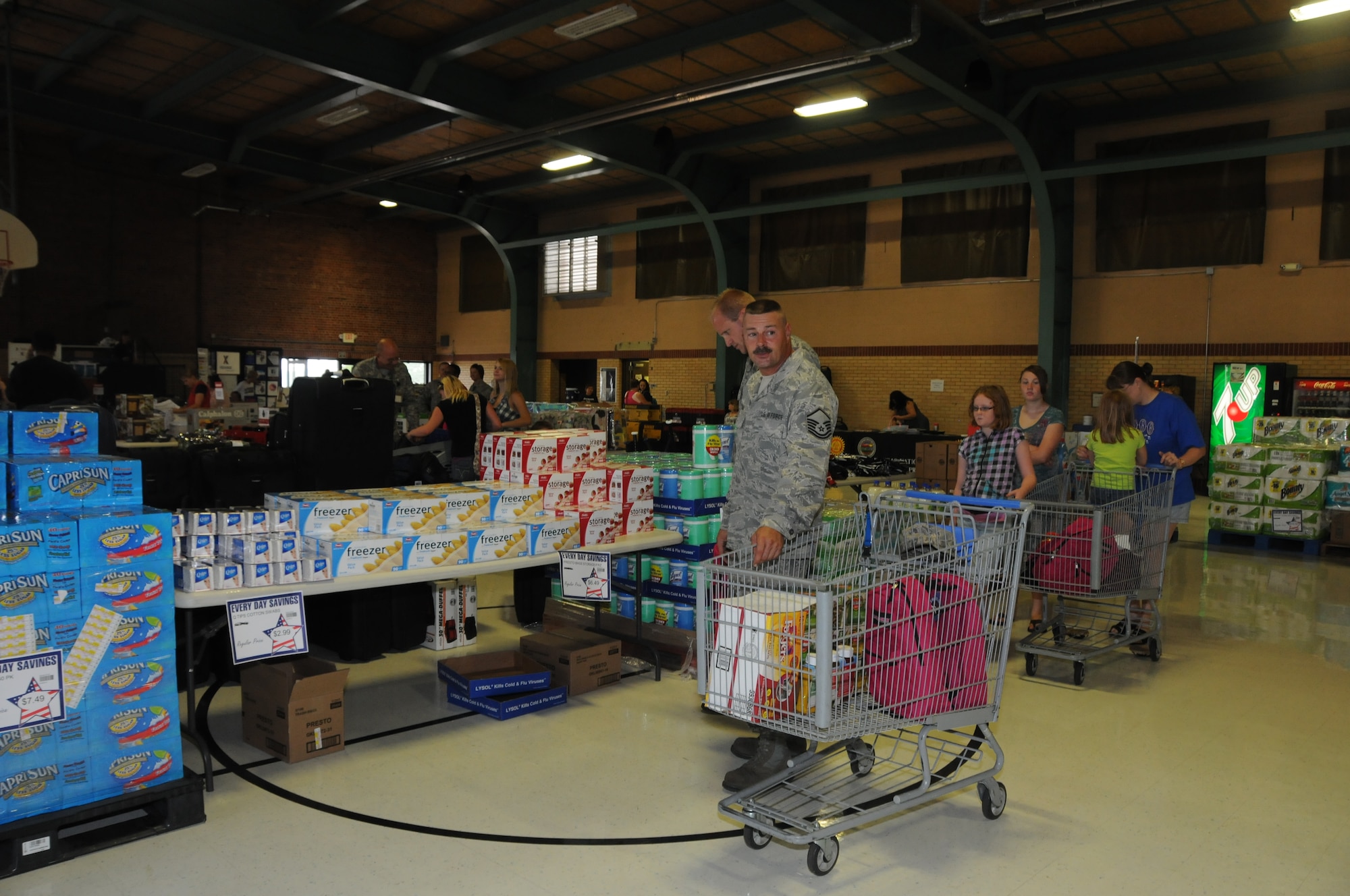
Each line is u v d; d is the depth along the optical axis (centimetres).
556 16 889
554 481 412
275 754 322
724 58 1028
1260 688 412
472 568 349
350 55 965
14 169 1048
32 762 241
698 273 1605
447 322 2081
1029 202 1234
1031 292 1241
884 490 293
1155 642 455
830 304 1442
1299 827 273
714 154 1411
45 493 262
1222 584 650
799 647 237
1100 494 473
